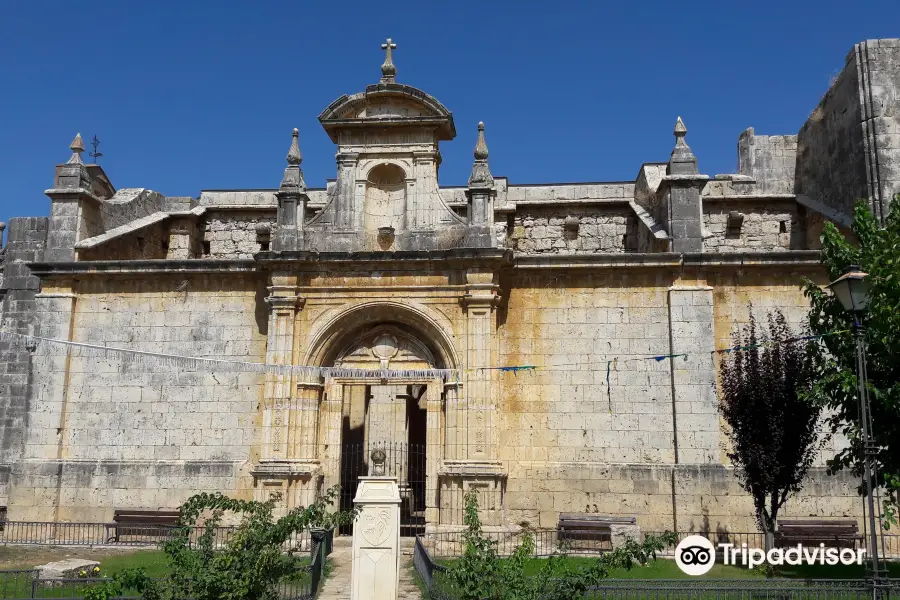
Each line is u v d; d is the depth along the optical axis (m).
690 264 25.80
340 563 22.09
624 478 25.05
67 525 25.69
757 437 21.06
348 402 34.66
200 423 26.78
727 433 22.98
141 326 27.52
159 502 26.20
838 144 30.08
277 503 24.59
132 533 25.70
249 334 27.11
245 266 27.14
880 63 28.09
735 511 24.31
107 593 13.33
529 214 33.62
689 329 25.59
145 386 27.19
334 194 27.06
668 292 26.05
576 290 26.47
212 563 12.83
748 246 32.62
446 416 25.36
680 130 28.39
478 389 24.95
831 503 24.36
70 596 16.48
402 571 20.89
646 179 32.16
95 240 29.62
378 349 26.67
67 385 27.31
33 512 26.31
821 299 19.78
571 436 25.64
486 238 25.72
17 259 32.50
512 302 26.59
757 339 23.53
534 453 25.66
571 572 12.77
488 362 25.08
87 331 27.67
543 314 26.44
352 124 27.16
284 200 26.80
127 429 26.94
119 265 27.50
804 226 32.47
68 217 29.33
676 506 24.52
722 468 24.61
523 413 25.91
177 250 34.50
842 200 29.59
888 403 17.59
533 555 22.28
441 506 24.73
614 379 25.80
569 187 35.66
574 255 26.16
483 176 26.22
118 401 27.14
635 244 32.81
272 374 25.61
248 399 26.77
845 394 18.84
